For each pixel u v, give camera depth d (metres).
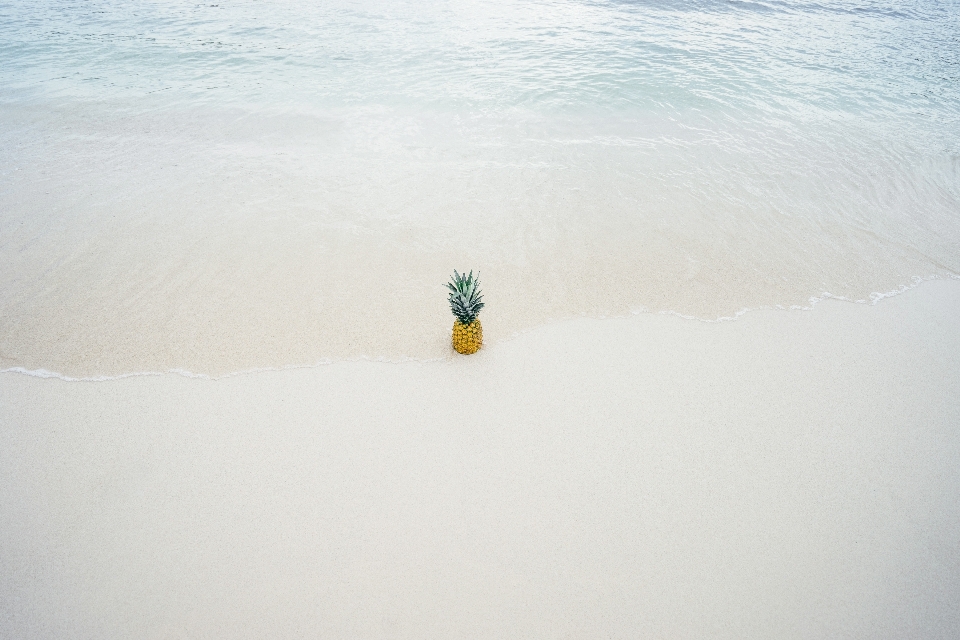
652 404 6.51
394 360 7.04
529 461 5.77
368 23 22.34
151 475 5.54
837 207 10.98
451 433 6.05
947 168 12.73
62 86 15.88
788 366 7.16
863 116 15.46
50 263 8.64
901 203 11.24
